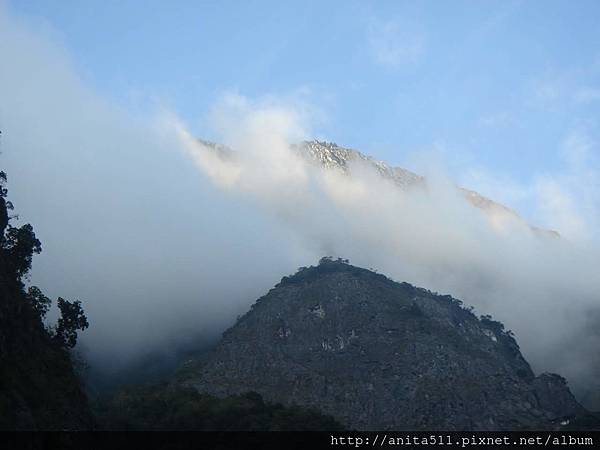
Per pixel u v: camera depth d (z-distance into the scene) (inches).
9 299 5949.8
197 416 7396.7
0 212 6466.5
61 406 5974.4
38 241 6801.2
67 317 6998.0
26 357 5905.5
